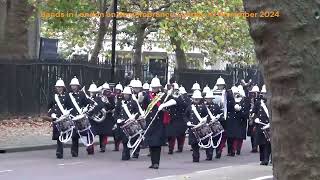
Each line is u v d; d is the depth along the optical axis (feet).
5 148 125.39
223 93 136.46
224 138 133.59
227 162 122.52
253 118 127.65
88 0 191.21
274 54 21.15
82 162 113.80
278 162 21.62
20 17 194.39
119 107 127.03
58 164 109.09
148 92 117.19
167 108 111.34
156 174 98.02
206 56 301.84
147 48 313.94
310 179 20.88
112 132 135.44
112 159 120.78
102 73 211.20
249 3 21.68
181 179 85.40
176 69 257.34
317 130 20.79
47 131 160.56
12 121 172.96
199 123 122.52
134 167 107.55
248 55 298.15
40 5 174.70
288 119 21.15
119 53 321.32
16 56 193.16
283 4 20.74
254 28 21.58
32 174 94.43
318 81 20.70
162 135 106.11
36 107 185.98
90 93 135.13
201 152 144.36
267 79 21.65
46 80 189.47
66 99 121.29
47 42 211.20
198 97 125.49
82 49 322.75
